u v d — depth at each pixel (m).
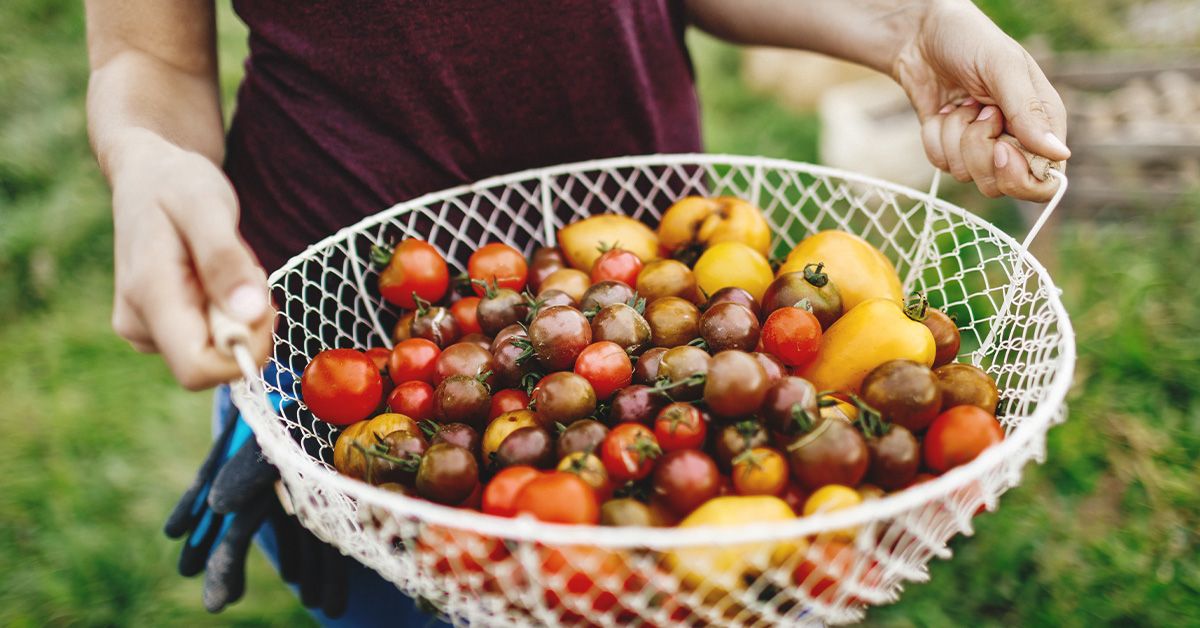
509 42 0.71
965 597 0.99
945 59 0.67
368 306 0.71
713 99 1.90
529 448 0.57
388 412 0.64
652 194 0.78
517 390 0.64
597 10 0.71
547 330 0.62
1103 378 1.15
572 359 0.62
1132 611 0.94
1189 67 1.59
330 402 0.62
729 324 0.62
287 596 1.07
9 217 1.55
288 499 0.66
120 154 0.58
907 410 0.57
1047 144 0.62
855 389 0.62
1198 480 1.04
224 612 1.06
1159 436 1.08
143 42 0.69
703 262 0.69
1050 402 0.51
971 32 0.65
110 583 1.08
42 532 1.13
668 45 0.78
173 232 0.51
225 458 0.73
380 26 0.69
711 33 0.84
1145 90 1.57
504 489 0.54
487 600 0.51
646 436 0.56
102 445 1.24
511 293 0.67
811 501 0.53
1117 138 1.46
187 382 0.49
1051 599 0.97
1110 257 1.31
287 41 0.71
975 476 0.47
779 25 0.78
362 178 0.73
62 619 1.05
